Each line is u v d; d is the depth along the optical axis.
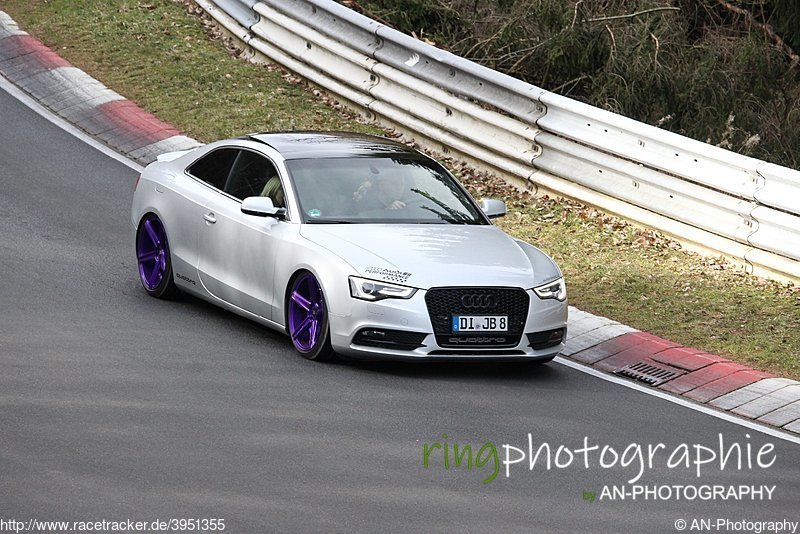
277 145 37.72
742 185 47.38
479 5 81.25
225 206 36.88
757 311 42.91
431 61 60.38
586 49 70.25
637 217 51.62
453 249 34.03
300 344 34.03
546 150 55.75
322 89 67.12
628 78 70.31
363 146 38.50
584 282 44.94
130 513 21.95
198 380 30.77
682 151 49.66
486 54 73.88
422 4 77.06
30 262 41.12
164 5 77.94
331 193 35.66
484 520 22.86
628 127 51.38
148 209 39.53
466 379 33.12
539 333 33.50
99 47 70.25
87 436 25.98
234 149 38.53
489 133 58.12
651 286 44.84
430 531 22.08
